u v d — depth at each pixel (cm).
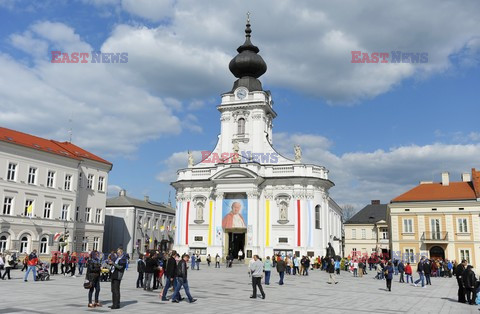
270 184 5469
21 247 4547
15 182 4509
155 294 2006
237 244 5522
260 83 6053
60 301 1694
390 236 5741
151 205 8400
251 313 1513
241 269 4316
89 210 5528
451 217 5188
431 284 3172
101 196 5725
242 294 2122
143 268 2302
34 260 2623
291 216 5334
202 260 5475
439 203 5247
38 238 4691
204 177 5738
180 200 5809
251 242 5216
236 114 5872
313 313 1565
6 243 4394
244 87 5881
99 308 1542
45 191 4825
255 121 5794
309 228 5256
